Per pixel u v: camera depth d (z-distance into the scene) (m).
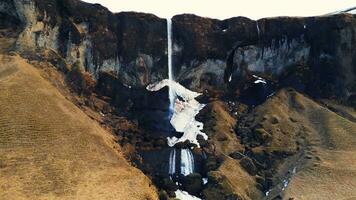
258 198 119.19
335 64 162.00
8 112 101.31
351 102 158.38
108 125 128.00
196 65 158.62
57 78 126.94
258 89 158.88
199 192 118.06
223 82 161.38
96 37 142.38
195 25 160.25
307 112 147.75
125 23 149.88
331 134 135.50
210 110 148.50
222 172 121.38
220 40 162.00
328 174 119.44
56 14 135.75
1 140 95.56
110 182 96.06
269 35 164.62
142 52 151.50
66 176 93.44
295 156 131.25
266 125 141.38
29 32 129.00
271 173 127.06
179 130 139.88
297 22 165.88
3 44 127.62
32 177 90.75
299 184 117.81
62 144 100.38
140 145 127.19
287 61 164.88
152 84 151.75
